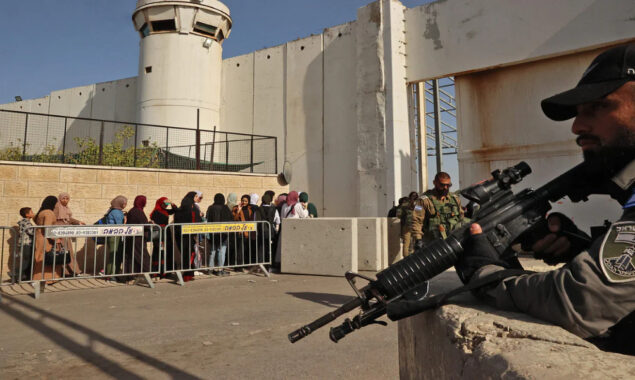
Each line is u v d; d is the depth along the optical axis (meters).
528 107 11.17
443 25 12.48
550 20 10.61
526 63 11.25
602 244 0.76
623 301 0.70
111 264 7.55
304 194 9.38
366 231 7.98
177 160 13.48
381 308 1.25
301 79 15.85
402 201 7.45
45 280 6.11
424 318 1.24
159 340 3.67
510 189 1.17
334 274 7.58
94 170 9.48
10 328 4.13
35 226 6.27
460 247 1.13
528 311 0.88
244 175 11.65
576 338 0.72
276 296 5.71
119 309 5.01
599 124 0.84
